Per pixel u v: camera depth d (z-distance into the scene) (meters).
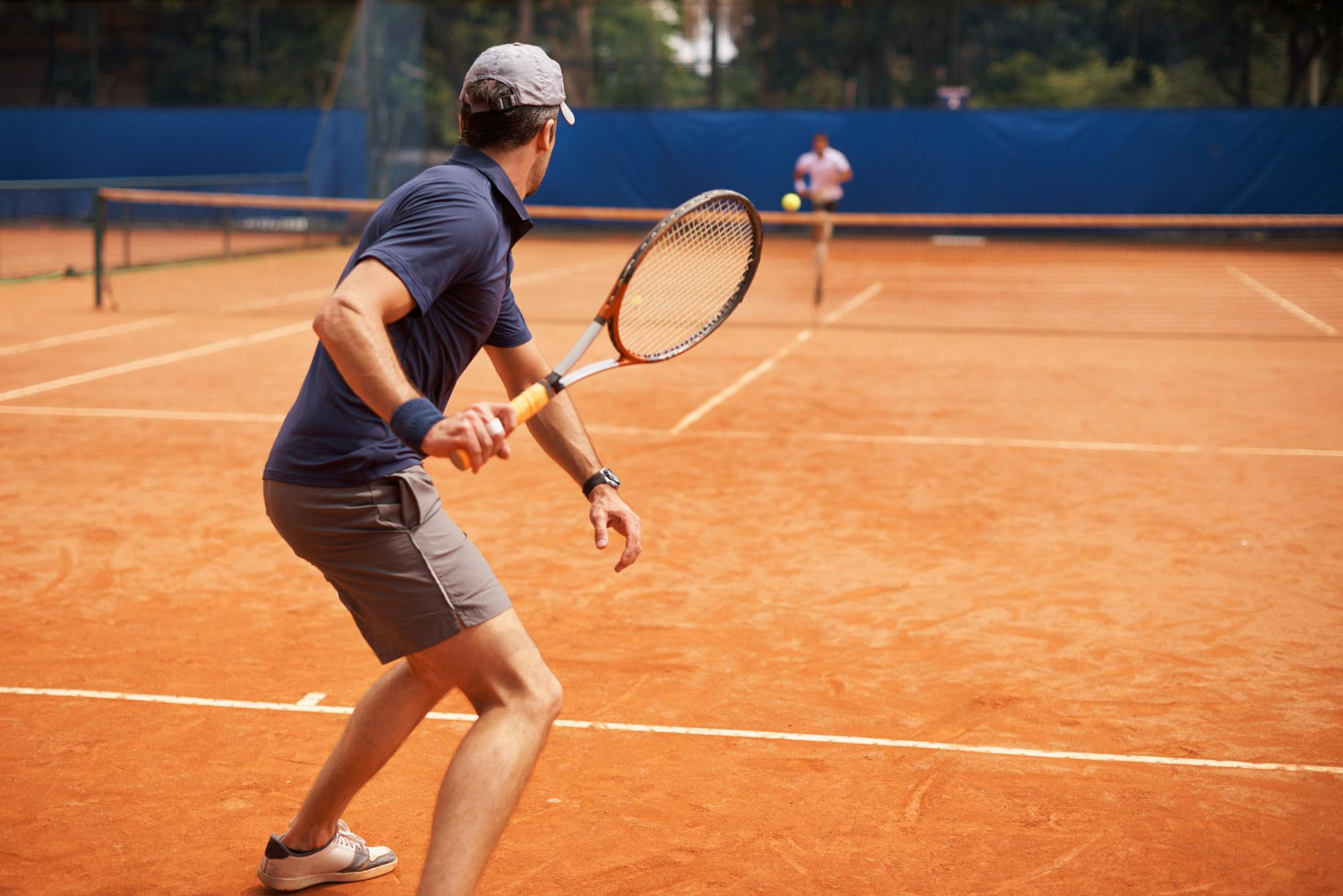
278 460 2.46
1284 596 4.96
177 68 28.94
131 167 26.39
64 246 22.61
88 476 6.86
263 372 10.33
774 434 8.17
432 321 2.43
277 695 3.98
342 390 2.39
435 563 2.41
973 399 9.48
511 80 2.49
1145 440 7.98
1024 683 4.08
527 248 23.61
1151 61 23.67
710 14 25.62
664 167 24.91
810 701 3.94
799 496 6.57
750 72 25.75
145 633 4.52
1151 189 23.20
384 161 24.20
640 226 25.28
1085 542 5.73
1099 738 3.67
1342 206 22.48
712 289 2.93
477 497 6.54
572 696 3.96
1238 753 3.56
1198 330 13.67
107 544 5.61
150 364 10.69
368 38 23.73
